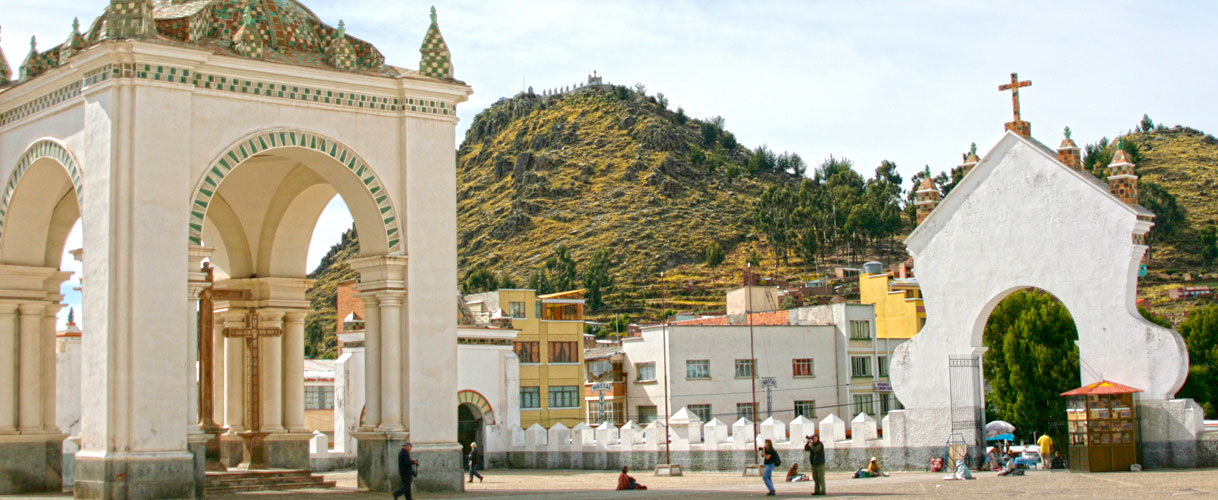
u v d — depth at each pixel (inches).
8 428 1033.5
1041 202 1381.6
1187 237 5979.3
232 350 1208.2
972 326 1433.3
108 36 892.0
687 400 2780.5
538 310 2768.2
